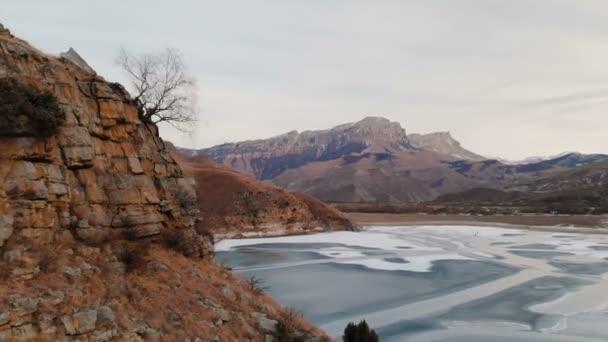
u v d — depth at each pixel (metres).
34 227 12.68
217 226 76.44
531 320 29.16
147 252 16.38
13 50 13.98
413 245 68.44
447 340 25.28
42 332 10.48
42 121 13.29
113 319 12.20
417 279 41.94
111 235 15.48
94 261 13.85
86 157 15.06
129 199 16.72
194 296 15.81
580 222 101.50
